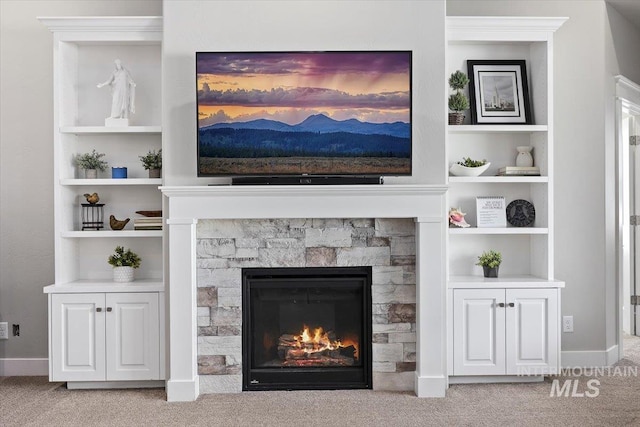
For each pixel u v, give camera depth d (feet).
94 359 14.26
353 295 14.43
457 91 15.19
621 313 16.88
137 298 14.26
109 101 15.47
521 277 15.26
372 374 14.26
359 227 14.21
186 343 13.82
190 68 14.11
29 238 15.88
